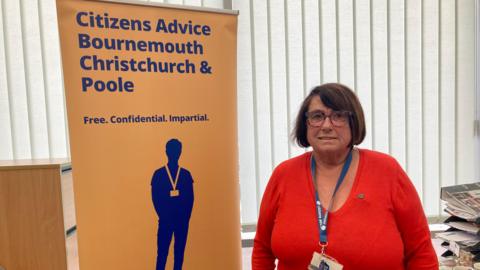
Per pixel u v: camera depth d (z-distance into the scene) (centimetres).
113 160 132
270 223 131
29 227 122
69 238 131
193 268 145
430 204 230
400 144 227
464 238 150
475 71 228
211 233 148
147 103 136
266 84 219
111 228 132
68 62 125
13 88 207
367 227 110
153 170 138
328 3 219
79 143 127
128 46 132
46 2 205
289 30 218
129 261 135
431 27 224
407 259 120
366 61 222
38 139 210
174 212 141
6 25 204
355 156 125
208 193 147
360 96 223
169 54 138
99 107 129
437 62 225
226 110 150
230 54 150
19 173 121
